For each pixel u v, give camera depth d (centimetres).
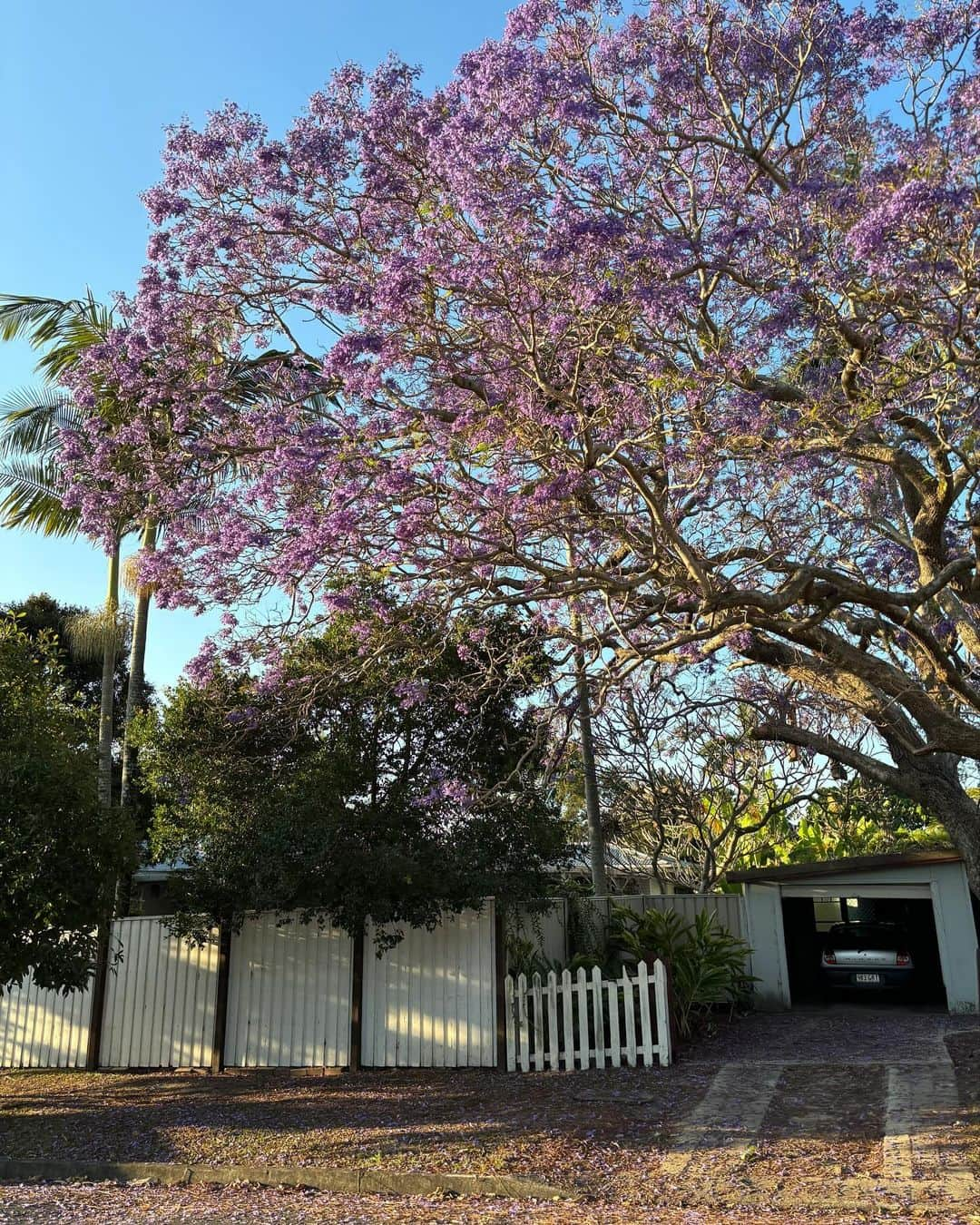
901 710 1124
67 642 2508
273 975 1323
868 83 988
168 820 1388
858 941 1761
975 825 1129
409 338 949
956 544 1135
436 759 1344
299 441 941
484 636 1159
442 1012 1247
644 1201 733
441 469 955
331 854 1191
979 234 867
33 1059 1418
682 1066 1149
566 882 1841
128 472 1019
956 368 899
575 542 1041
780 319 909
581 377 917
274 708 1298
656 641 1138
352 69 1018
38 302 1705
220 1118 1041
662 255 874
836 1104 936
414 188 1020
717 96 1030
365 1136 936
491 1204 755
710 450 918
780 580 1041
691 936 1452
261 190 1043
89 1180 899
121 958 1234
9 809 1019
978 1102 891
